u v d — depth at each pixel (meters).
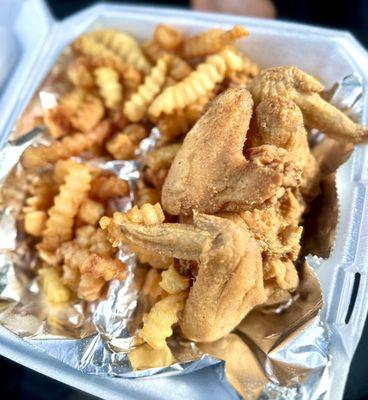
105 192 0.25
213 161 0.20
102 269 0.22
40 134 0.26
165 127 0.25
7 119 0.26
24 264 0.24
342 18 0.36
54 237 0.24
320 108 0.21
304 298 0.21
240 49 0.27
